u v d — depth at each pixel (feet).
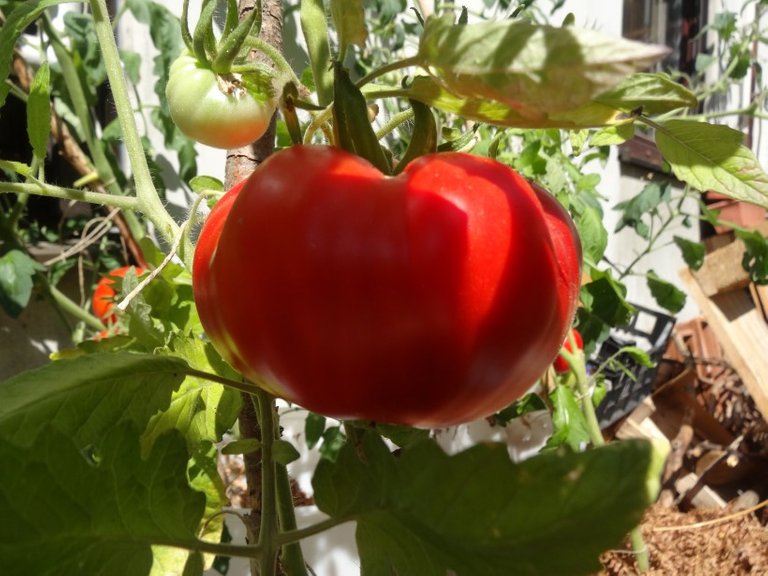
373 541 0.50
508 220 0.48
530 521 0.39
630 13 4.13
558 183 1.76
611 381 2.43
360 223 0.46
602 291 1.78
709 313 2.83
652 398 3.01
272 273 0.47
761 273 2.44
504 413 1.75
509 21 0.41
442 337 0.47
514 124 0.52
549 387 1.82
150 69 1.98
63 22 1.80
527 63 0.39
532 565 0.40
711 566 2.05
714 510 2.48
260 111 0.80
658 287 2.32
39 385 0.56
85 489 0.44
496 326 0.47
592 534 0.38
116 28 1.90
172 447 0.50
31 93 0.84
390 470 0.46
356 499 0.49
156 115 1.82
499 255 0.47
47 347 1.77
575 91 0.38
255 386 0.63
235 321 0.49
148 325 0.80
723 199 3.52
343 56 0.59
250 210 0.48
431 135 0.56
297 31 2.15
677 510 2.66
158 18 1.71
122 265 1.91
